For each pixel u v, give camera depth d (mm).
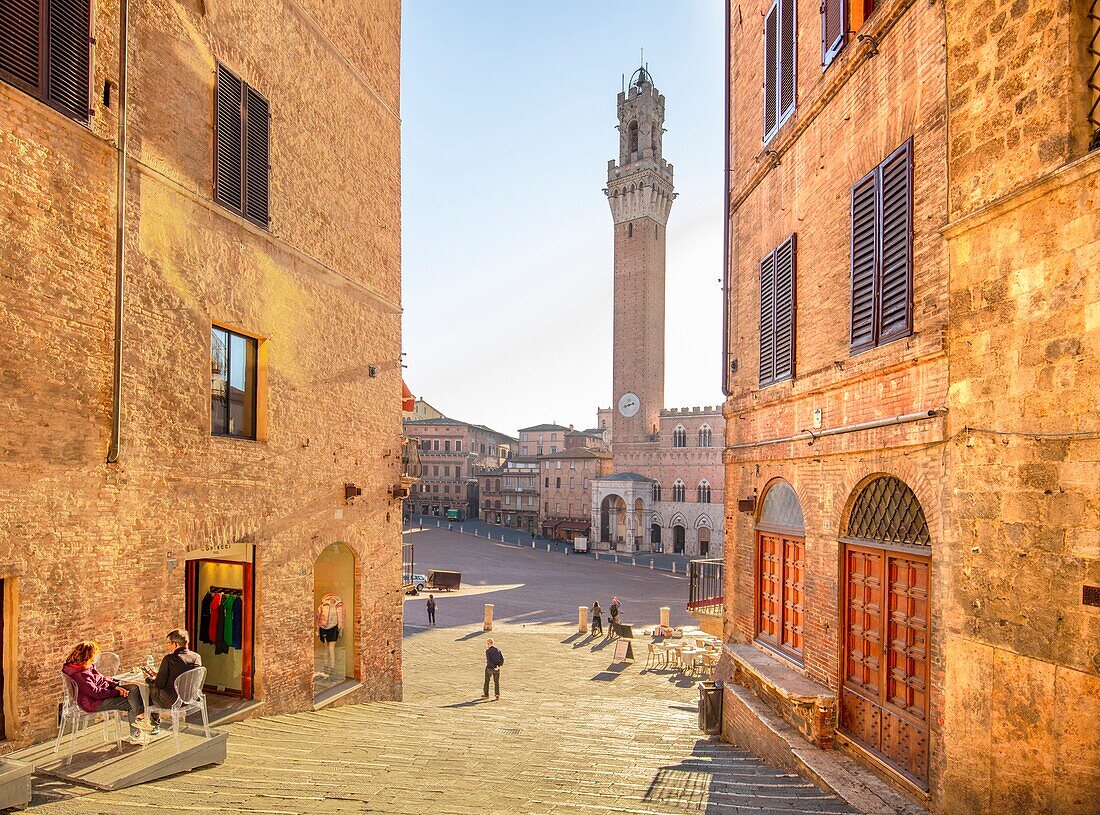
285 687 11773
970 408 6773
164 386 9336
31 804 5832
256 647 11211
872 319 8805
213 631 11508
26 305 7438
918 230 7844
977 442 6637
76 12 8133
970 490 6695
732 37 15578
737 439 14320
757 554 12867
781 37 12281
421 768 8398
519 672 23078
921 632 7699
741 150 14742
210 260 10305
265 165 11680
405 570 53031
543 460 89938
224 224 10648
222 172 10609
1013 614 6160
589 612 38094
